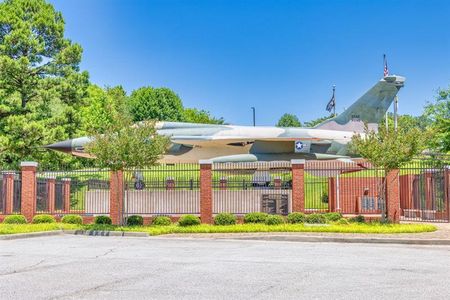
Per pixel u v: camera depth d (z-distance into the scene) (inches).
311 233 824.3
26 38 1610.5
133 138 970.7
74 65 1712.6
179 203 1089.4
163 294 344.8
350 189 1250.0
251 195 1079.6
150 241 764.0
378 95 1518.2
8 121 1533.0
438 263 507.2
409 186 1246.3
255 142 1403.8
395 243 739.4
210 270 454.6
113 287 370.6
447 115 2128.4
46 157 1621.6
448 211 1032.2
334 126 1518.2
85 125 1670.8
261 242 753.0
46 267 474.6
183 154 1407.5
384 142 940.6
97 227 921.5
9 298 331.6
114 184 1035.9
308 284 382.9
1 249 641.0
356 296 338.6
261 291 354.9
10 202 1142.3
